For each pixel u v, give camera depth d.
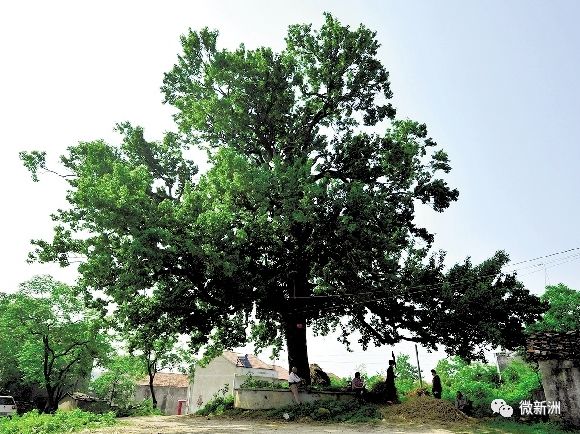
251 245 19.08
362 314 22.67
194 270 18.08
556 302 32.78
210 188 18.70
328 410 15.77
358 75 23.62
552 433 13.18
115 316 20.48
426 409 15.31
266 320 25.67
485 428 13.35
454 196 23.20
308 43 23.62
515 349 21.02
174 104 24.17
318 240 19.66
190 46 23.72
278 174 18.23
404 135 23.42
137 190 16.59
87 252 16.62
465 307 19.02
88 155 18.89
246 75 22.34
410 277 21.28
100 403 48.84
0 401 34.31
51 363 37.97
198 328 20.47
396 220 22.58
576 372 15.24
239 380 55.50
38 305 37.78
